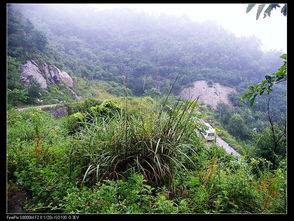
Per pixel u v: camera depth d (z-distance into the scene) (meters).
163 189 1.62
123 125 2.17
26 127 2.84
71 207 1.35
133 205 1.42
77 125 3.34
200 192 1.54
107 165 1.83
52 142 2.56
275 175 1.84
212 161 2.06
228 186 1.59
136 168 1.90
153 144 2.00
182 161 2.12
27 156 1.96
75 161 2.00
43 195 1.51
